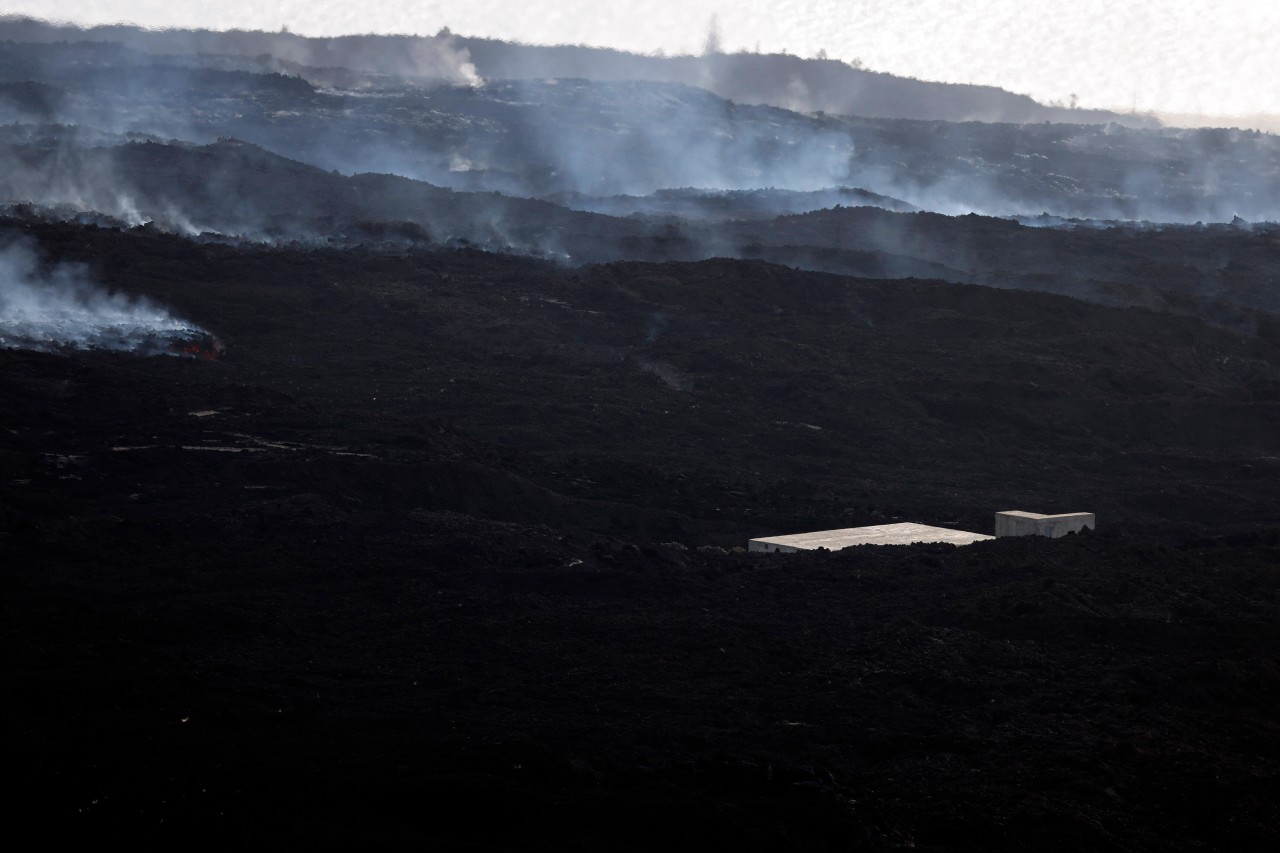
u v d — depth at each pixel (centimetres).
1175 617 7156
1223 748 5778
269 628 6681
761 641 6725
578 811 4625
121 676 5597
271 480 9306
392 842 4278
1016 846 4775
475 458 10906
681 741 5459
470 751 5006
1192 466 13262
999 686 6278
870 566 8106
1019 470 12938
